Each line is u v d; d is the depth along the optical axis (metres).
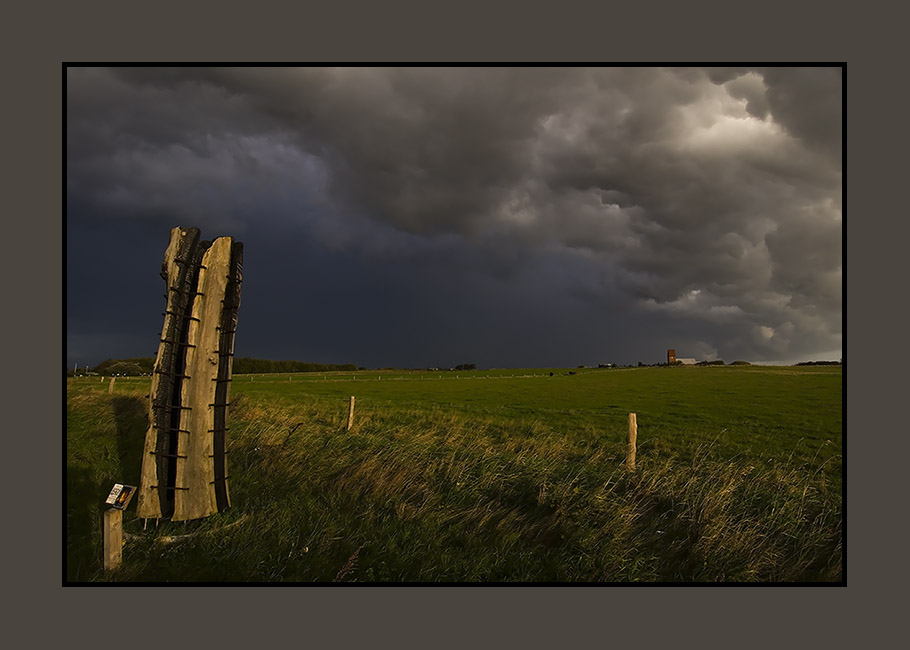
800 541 8.14
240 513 8.23
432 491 9.47
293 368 131.00
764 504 9.41
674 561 7.65
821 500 10.09
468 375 94.44
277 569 6.77
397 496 9.13
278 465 10.66
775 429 23.86
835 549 7.99
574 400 38.97
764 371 75.75
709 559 7.47
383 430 17.67
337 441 12.95
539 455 12.38
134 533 7.56
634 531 8.27
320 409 26.36
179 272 8.20
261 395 40.16
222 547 7.14
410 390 50.94
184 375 8.02
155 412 7.88
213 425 8.30
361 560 7.11
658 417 28.30
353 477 9.84
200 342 8.21
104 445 12.70
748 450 18.45
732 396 39.53
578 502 8.88
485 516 8.59
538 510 8.98
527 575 7.02
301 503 8.65
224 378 8.66
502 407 33.81
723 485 9.84
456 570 6.99
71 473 10.17
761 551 7.68
